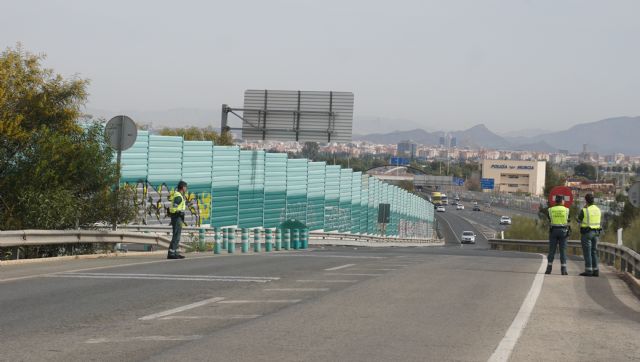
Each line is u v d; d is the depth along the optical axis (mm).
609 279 23516
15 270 21109
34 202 26375
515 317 13883
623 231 56875
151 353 10086
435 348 10773
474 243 132750
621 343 11734
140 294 16094
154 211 46844
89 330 11773
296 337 11422
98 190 28984
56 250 27672
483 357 10219
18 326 12047
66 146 27656
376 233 97062
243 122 58344
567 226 23906
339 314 13742
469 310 14633
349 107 57500
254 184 59500
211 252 35562
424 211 141125
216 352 10211
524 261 31938
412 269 23609
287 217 65375
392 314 13859
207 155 52594
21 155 28047
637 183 31438
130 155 45062
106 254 27938
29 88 30000
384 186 101688
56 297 15438
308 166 70062
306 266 23891
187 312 13758
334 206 77250
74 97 30891
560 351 10922
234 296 16031
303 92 57812
